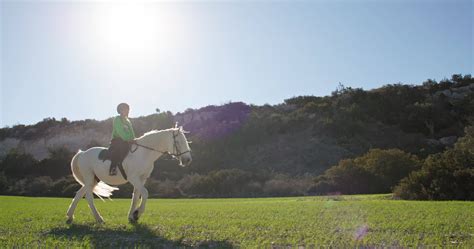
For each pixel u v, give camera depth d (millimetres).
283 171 68875
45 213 17859
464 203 22953
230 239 9906
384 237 9977
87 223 12820
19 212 18641
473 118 76500
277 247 8898
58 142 96125
